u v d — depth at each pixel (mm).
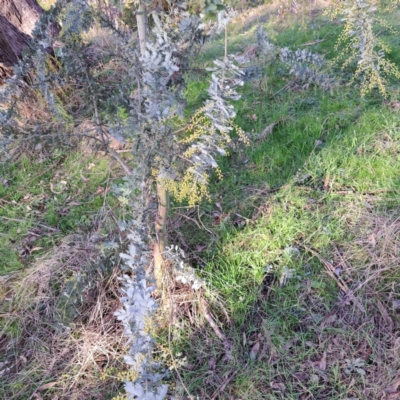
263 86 3719
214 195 2820
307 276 2318
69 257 2500
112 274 2293
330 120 3244
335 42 4301
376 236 2422
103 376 1904
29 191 3170
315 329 2111
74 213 2920
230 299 2227
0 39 3414
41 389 2033
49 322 2271
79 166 3258
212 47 4504
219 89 1532
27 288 2402
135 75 1657
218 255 2453
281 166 3000
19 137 1824
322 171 2871
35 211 2980
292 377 1975
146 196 1882
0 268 2600
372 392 1873
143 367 1645
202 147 1575
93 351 2088
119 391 1867
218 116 1522
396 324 2086
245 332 2162
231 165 3061
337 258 2389
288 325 2148
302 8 2426
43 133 1903
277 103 3570
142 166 1705
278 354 2043
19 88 2180
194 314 2193
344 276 2303
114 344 2148
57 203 3029
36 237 2785
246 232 2562
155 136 1598
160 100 1491
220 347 2100
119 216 2676
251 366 2018
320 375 1958
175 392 1836
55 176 3262
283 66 3953
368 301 2180
